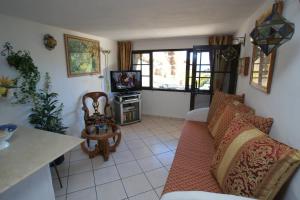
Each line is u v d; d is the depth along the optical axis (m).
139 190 2.03
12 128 1.57
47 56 2.65
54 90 2.81
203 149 1.88
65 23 2.57
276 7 1.26
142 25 2.76
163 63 4.52
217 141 1.82
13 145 1.47
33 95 2.38
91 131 2.71
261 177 0.96
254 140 1.12
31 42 2.40
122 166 2.50
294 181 0.93
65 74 3.01
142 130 3.88
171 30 3.19
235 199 0.95
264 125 1.39
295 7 1.07
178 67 4.42
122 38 4.12
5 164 1.20
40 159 1.26
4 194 1.25
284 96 1.18
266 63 1.49
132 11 2.03
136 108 4.39
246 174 1.02
